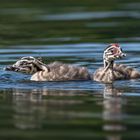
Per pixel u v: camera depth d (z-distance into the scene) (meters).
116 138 14.04
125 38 28.47
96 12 36.38
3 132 14.54
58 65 21.81
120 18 34.09
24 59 22.08
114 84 20.36
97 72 21.61
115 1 40.12
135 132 14.43
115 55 21.20
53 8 38.06
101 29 30.92
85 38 28.69
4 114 16.09
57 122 15.25
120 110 16.41
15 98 18.06
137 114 15.95
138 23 32.38
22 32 30.80
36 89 19.44
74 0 40.88
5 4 39.94
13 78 21.39
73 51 25.59
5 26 32.72
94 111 16.27
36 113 16.14
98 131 14.50
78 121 15.38
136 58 24.22
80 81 21.08
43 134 14.38
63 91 19.09
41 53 25.25
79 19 34.03
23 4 39.75
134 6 38.16
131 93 18.67
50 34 30.00
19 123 15.23
